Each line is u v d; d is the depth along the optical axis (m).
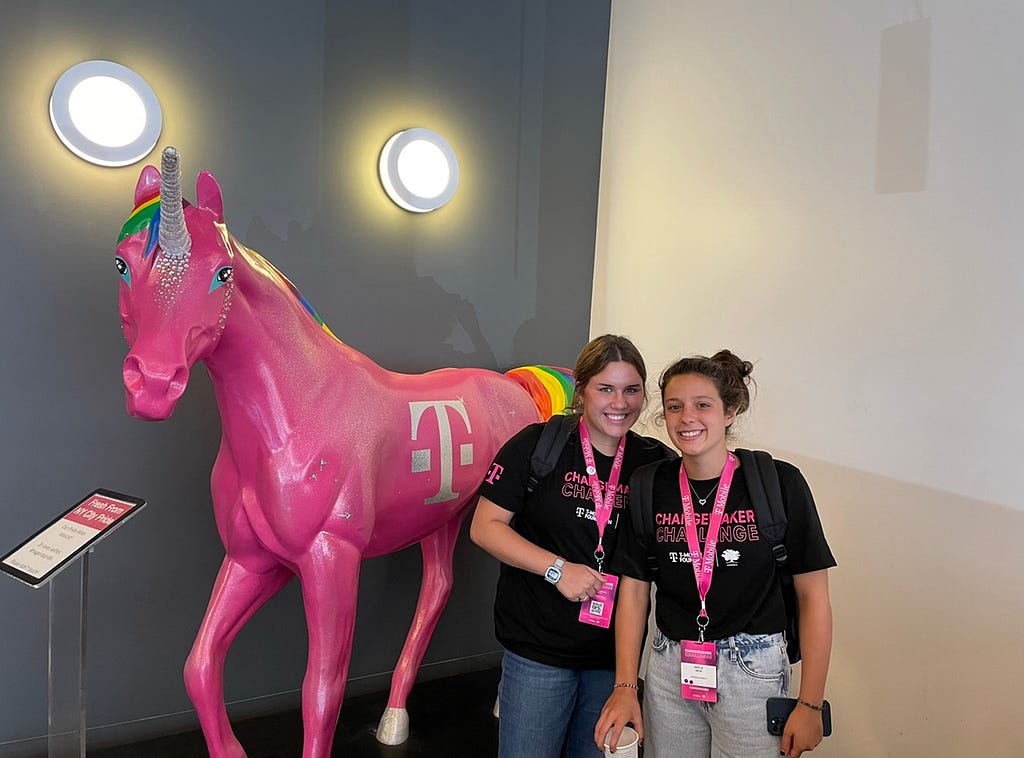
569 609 1.58
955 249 1.86
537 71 2.84
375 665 2.61
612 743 1.39
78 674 1.70
